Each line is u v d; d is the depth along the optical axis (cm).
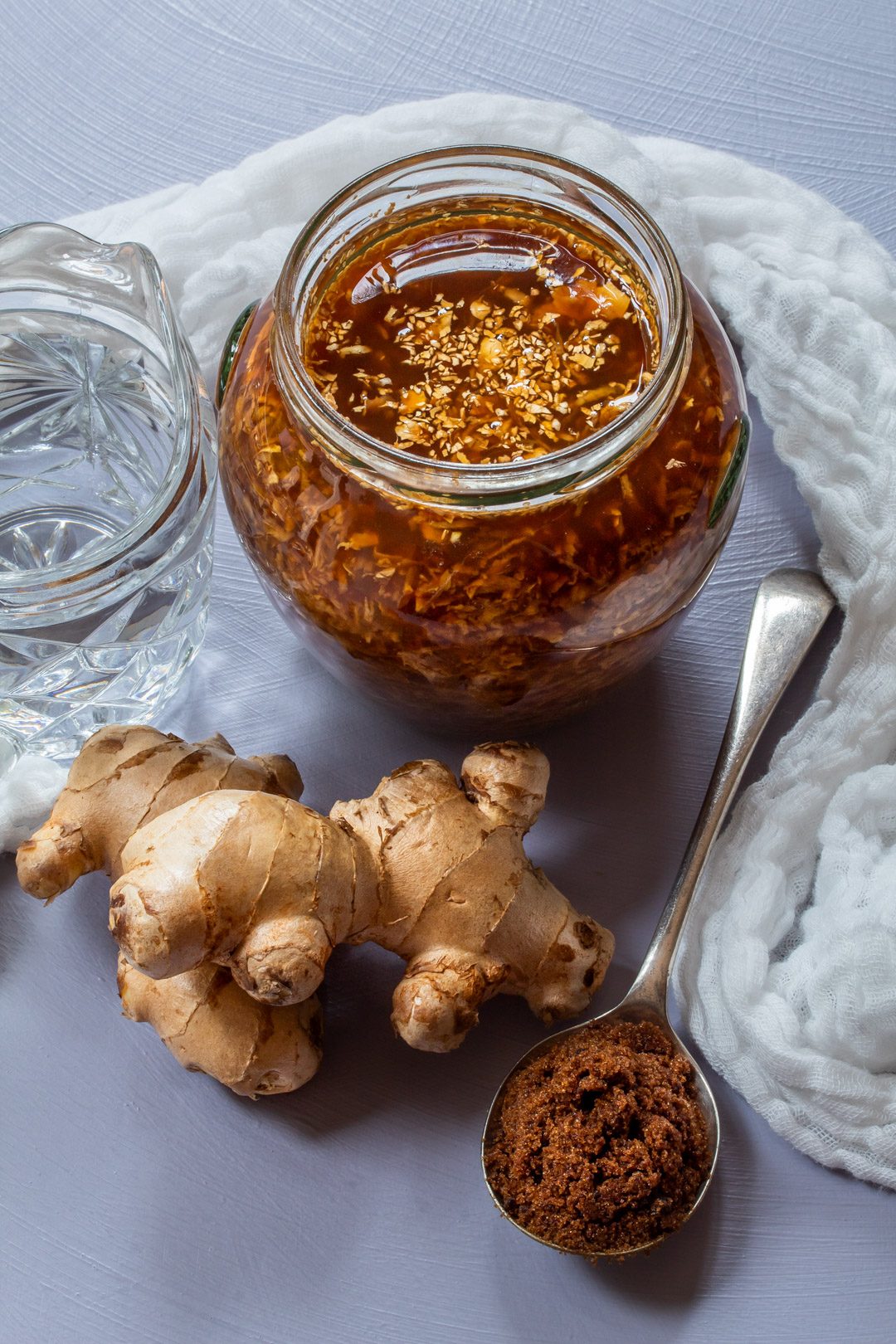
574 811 54
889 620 54
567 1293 49
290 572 49
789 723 55
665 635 51
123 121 62
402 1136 51
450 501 46
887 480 54
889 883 51
